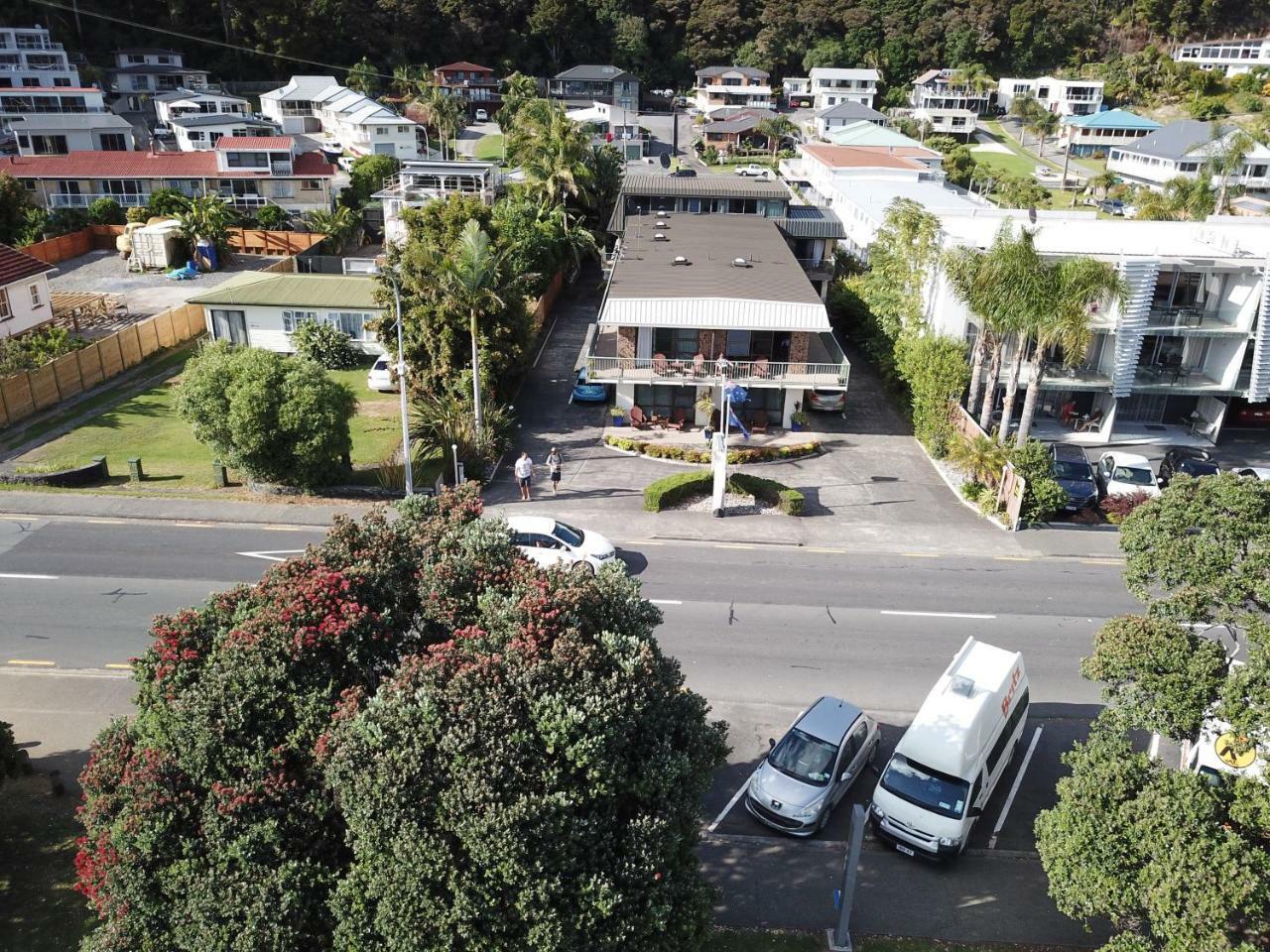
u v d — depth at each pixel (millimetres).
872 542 31797
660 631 25922
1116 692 15305
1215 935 12125
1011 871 18578
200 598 26953
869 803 20234
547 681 12062
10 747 18344
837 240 60625
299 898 11359
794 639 25828
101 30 123062
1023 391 43344
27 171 74000
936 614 27375
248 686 12273
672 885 12477
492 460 36906
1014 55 166250
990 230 45406
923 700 23359
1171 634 14547
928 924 17078
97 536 30609
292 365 33719
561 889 11211
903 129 142875
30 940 15766
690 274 44438
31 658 23906
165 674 13219
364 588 13992
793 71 163875
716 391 41281
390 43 138750
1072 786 14117
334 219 72750
